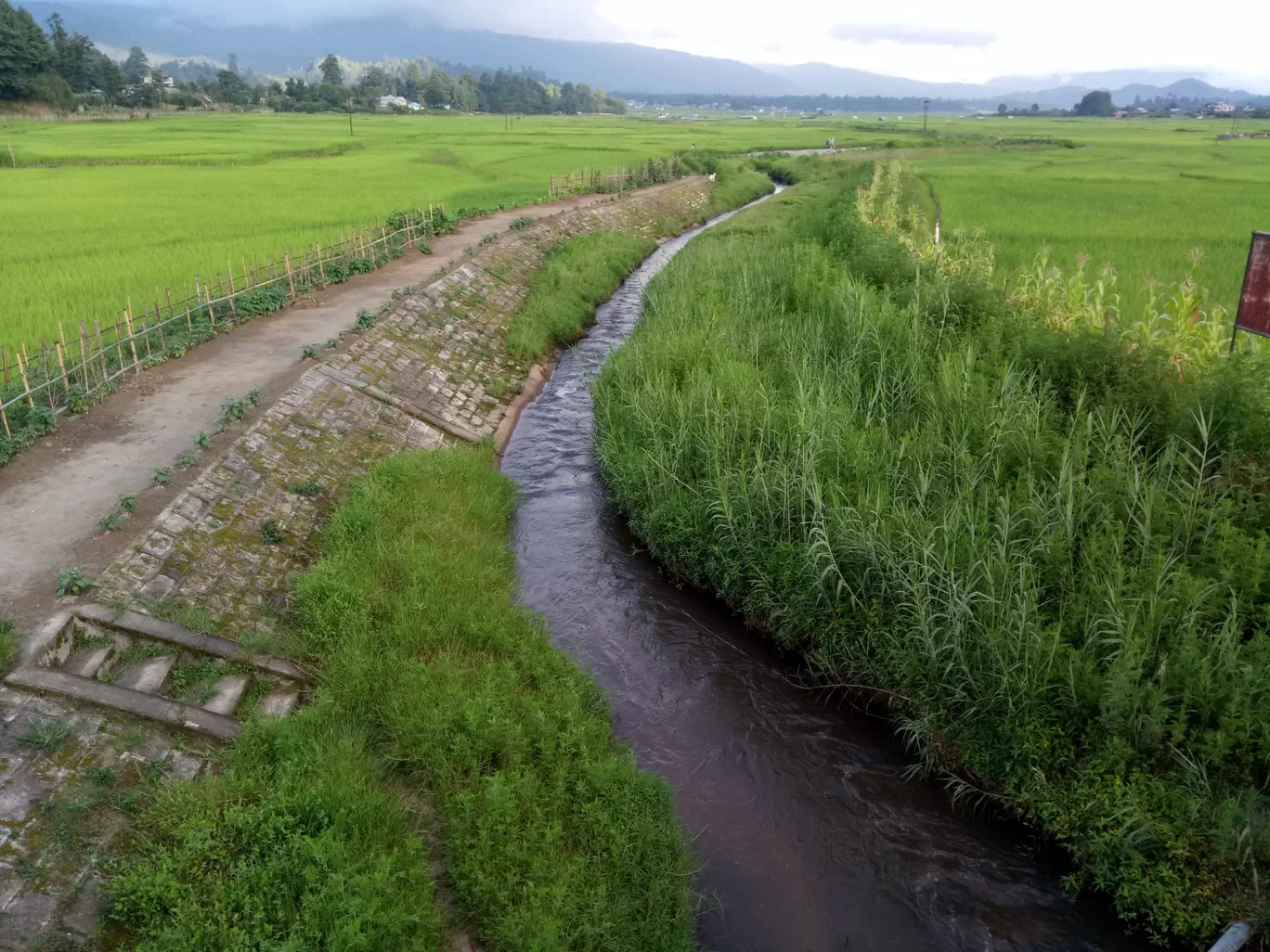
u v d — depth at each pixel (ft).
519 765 22.84
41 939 16.24
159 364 43.96
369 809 20.48
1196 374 34.37
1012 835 23.27
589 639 31.40
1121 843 20.61
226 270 60.18
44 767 19.27
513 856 20.01
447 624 28.27
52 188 110.93
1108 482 28.71
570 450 47.39
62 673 21.63
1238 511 26.68
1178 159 178.40
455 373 51.29
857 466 32.65
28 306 50.47
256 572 29.14
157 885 17.49
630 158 181.78
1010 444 32.42
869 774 25.46
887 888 21.85
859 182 119.03
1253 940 18.53
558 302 68.03
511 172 149.48
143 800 19.63
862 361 43.88
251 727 22.15
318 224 83.15
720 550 32.73
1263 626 23.59
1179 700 21.90
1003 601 24.54
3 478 31.27
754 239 86.12
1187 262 61.87
